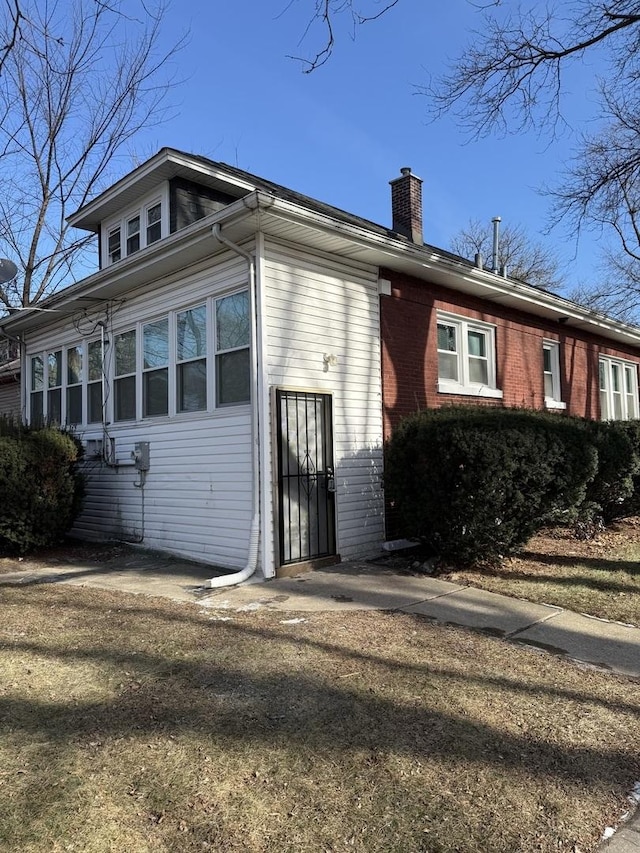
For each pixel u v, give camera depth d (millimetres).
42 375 12500
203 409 8273
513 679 4219
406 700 3820
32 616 5613
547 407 12836
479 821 2674
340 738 3354
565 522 9383
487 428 6836
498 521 7031
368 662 4453
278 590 6609
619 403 16438
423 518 7270
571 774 3062
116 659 4465
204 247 7727
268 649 4688
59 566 8289
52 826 2584
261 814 2697
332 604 6043
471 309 10828
